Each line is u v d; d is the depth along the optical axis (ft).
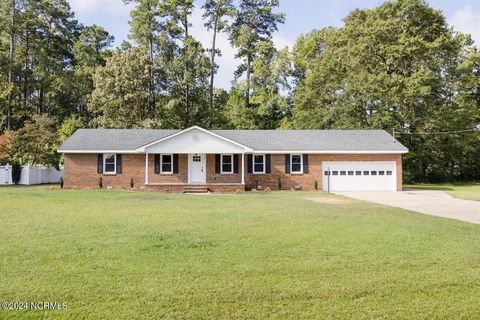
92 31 177.17
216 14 168.96
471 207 57.11
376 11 136.26
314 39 163.73
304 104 142.72
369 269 22.44
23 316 16.01
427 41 131.13
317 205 55.57
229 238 30.42
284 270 22.11
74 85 168.76
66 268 22.09
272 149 96.27
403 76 131.44
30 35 161.58
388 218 42.01
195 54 151.23
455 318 16.07
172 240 29.40
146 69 140.67
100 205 52.49
